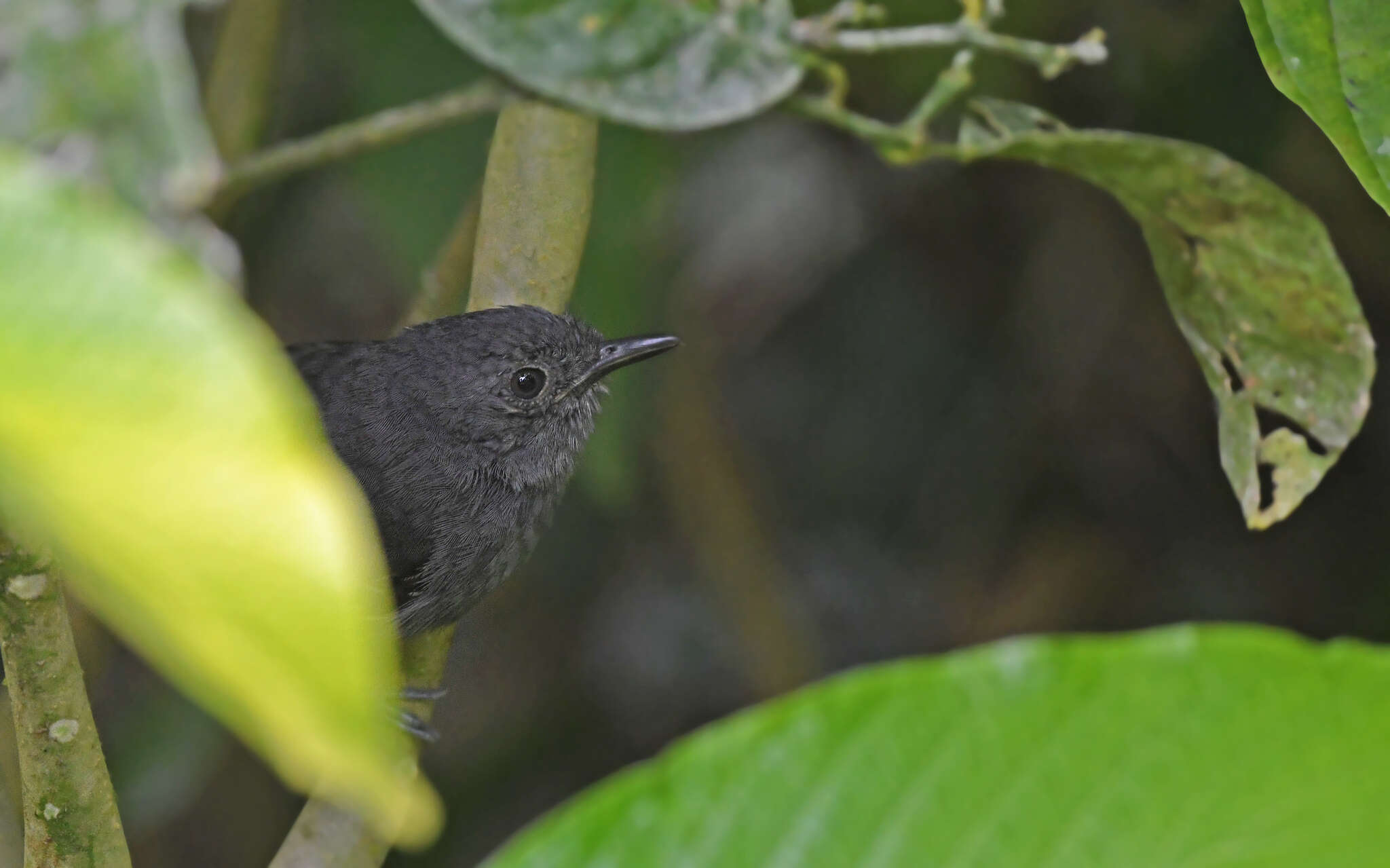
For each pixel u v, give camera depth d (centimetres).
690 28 473
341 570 191
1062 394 1272
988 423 1328
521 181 681
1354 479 1255
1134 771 272
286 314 1305
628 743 1394
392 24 873
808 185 1324
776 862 266
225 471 190
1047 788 272
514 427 880
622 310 943
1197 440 1264
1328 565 1260
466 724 1370
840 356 1380
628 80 460
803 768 271
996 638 1289
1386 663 271
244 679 188
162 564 188
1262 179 515
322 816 545
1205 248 545
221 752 1184
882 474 1371
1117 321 1240
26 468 188
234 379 192
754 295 1361
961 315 1322
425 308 816
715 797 269
